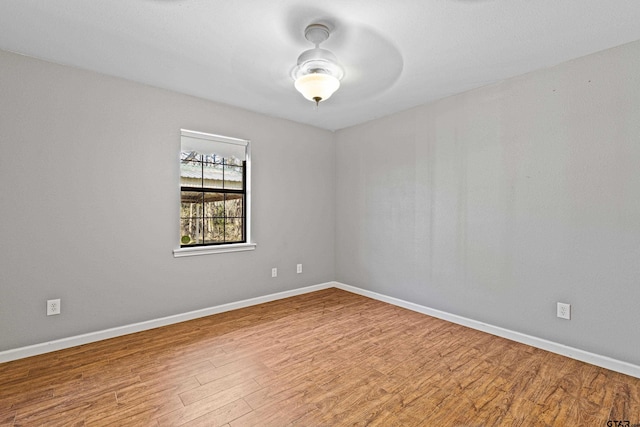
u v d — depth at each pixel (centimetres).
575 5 175
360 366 223
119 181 275
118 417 167
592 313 228
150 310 293
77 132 254
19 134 231
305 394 189
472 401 183
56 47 223
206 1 173
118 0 172
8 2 174
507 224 272
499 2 173
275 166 384
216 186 348
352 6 177
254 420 166
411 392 191
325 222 438
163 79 277
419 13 183
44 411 172
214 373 213
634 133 209
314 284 427
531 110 256
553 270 246
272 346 255
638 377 207
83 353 241
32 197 237
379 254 386
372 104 336
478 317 292
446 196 316
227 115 340
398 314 333
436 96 313
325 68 223
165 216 300
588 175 228
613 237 218
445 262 317
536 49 222
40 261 240
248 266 361
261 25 196
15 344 231
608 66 219
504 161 273
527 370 217
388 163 374
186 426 161
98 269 265
